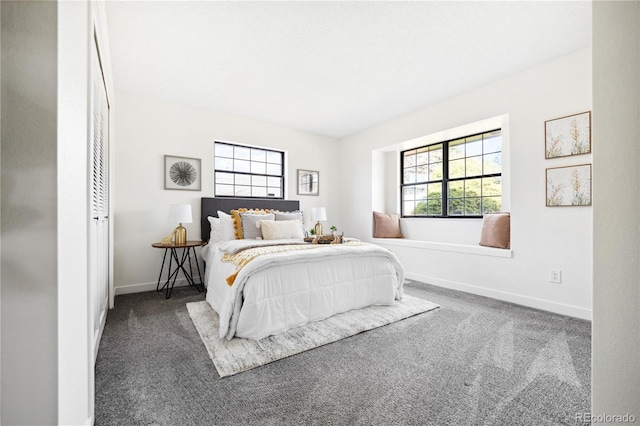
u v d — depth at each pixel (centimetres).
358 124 472
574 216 264
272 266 225
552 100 276
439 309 282
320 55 264
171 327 235
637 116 71
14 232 71
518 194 301
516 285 304
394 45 249
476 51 259
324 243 310
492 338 215
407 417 131
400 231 489
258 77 307
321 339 210
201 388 152
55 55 74
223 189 430
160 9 204
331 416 132
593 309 78
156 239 363
